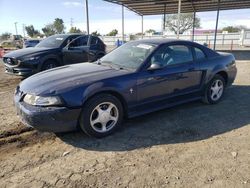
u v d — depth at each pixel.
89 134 3.81
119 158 3.34
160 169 3.08
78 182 2.84
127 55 4.73
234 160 3.28
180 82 4.78
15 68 7.82
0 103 5.79
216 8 24.78
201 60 5.18
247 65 12.41
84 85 3.68
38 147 3.67
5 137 3.97
